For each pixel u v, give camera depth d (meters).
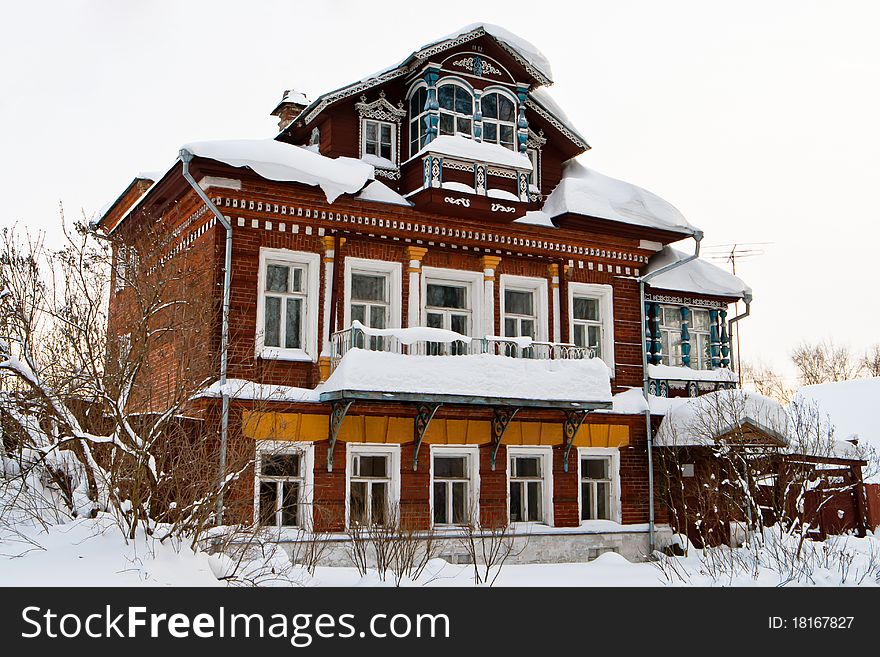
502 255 19.20
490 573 14.88
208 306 15.19
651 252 21.14
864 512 22.20
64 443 11.73
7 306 11.88
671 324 22.02
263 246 16.81
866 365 63.62
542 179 21.59
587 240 20.17
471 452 18.11
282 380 16.61
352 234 17.59
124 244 14.57
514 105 20.28
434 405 17.12
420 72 19.36
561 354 19.41
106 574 10.34
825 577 14.08
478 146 18.56
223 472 12.34
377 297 18.00
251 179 16.44
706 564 15.02
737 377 22.30
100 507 12.02
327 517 16.23
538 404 17.42
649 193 21.00
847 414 36.88
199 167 15.83
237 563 11.91
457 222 18.62
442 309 18.69
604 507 19.70
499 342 18.58
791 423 21.56
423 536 16.36
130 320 13.60
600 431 19.50
